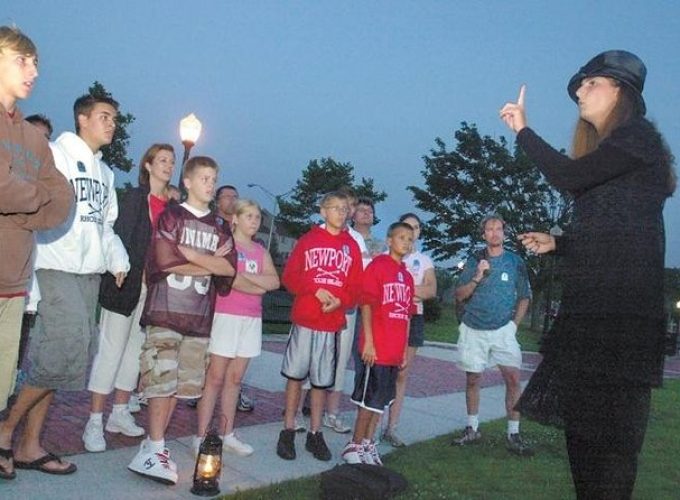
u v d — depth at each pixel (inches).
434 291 218.8
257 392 272.8
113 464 158.9
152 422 151.4
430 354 530.9
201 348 159.6
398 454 197.9
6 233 112.7
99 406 169.2
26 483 139.4
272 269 196.5
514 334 214.5
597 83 84.4
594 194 80.4
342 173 1659.7
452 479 173.9
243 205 192.1
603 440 76.1
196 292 155.3
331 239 189.2
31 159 114.6
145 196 172.1
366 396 176.7
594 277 77.5
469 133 1296.8
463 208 1299.2
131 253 164.1
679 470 199.6
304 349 183.2
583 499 78.2
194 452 172.6
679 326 944.9
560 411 80.0
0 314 115.9
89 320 144.3
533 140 85.9
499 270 214.8
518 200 1246.3
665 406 332.8
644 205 77.7
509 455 204.2
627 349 75.3
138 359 183.9
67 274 140.7
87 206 145.8
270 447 191.0
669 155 81.1
